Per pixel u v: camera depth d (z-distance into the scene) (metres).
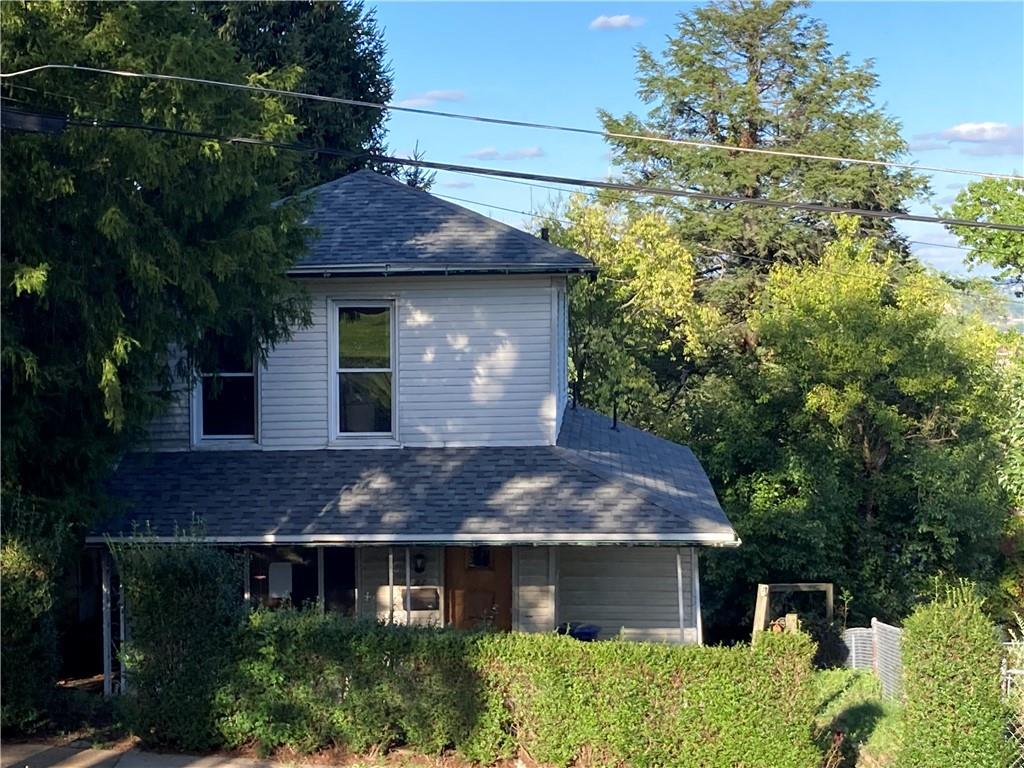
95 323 11.86
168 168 11.75
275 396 16.73
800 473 25.45
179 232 12.69
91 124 10.90
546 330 16.53
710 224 41.34
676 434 28.80
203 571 11.46
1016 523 28.33
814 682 10.96
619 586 17.03
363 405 16.78
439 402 16.62
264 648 11.33
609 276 32.53
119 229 11.20
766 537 25.16
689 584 16.92
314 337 16.72
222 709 11.38
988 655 10.45
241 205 13.45
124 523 14.99
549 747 10.81
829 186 41.16
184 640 11.41
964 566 26.81
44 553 11.77
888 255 35.09
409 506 15.25
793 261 41.16
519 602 16.48
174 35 11.74
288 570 16.73
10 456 11.91
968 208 30.61
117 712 12.13
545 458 16.23
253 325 15.11
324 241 16.94
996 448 26.70
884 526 26.95
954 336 28.53
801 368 26.84
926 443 27.38
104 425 13.30
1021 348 27.69
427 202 18.19
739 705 10.52
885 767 11.35
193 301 12.89
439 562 16.84
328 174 36.31
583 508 15.06
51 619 12.11
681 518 14.78
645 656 10.67
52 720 12.30
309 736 11.28
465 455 16.41
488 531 14.62
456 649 11.08
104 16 11.60
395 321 16.67
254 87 12.45
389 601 15.80
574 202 34.69
